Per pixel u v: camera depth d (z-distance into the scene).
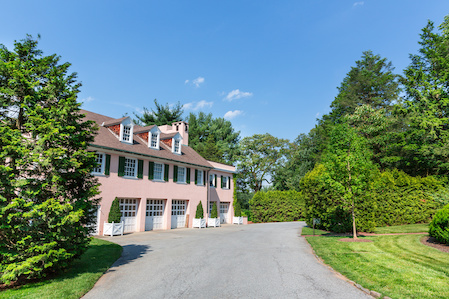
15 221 7.88
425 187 22.70
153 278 8.60
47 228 8.16
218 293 7.17
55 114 8.74
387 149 37.31
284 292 7.18
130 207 22.91
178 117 52.09
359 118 38.22
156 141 26.34
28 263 7.37
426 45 35.09
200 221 27.91
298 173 54.69
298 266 9.91
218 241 16.56
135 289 7.61
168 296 7.03
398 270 8.73
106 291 7.47
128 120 23.59
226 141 58.12
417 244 12.99
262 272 9.13
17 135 8.25
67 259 8.88
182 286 7.79
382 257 10.55
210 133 57.78
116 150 21.06
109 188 20.75
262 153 57.31
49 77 9.09
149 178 24.19
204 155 50.81
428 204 22.00
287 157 58.69
